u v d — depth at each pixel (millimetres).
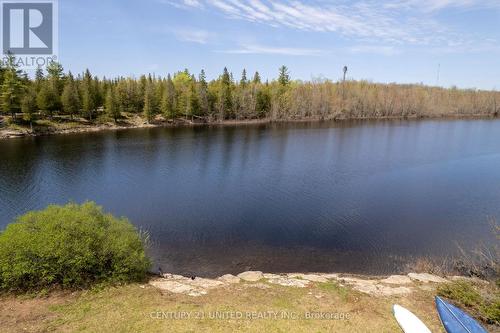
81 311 10734
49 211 13938
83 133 78250
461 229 25078
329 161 50719
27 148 57844
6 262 11695
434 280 15023
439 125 102312
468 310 11594
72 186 37781
